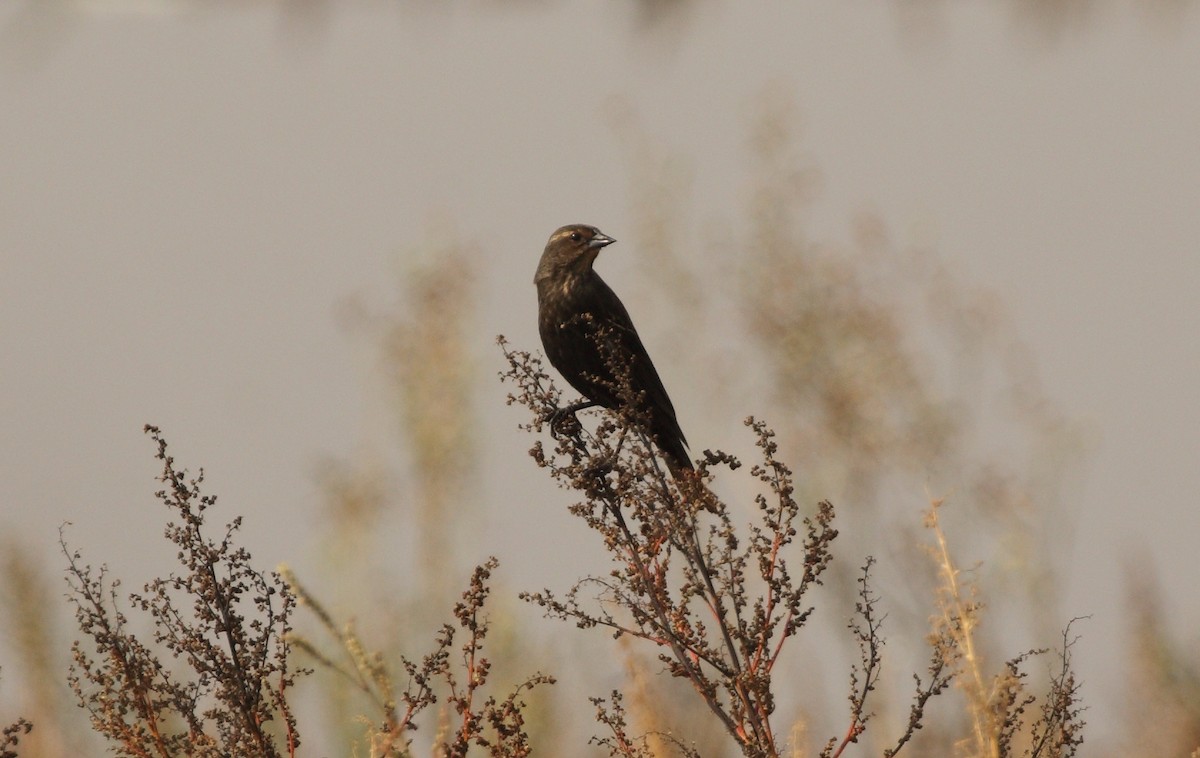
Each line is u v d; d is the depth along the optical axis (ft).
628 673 33.14
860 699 28.68
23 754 34.94
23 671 36.86
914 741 35.14
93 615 27.63
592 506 30.01
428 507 50.49
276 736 31.30
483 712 28.27
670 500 29.27
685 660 28.63
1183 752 41.68
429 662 28.09
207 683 27.76
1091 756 38.50
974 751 29.48
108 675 27.73
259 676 27.91
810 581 28.43
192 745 27.53
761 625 28.50
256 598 28.14
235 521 28.27
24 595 37.58
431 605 47.03
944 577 30.12
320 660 28.30
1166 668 43.14
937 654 29.48
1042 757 29.32
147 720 27.94
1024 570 45.60
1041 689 33.68
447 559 49.49
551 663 42.29
